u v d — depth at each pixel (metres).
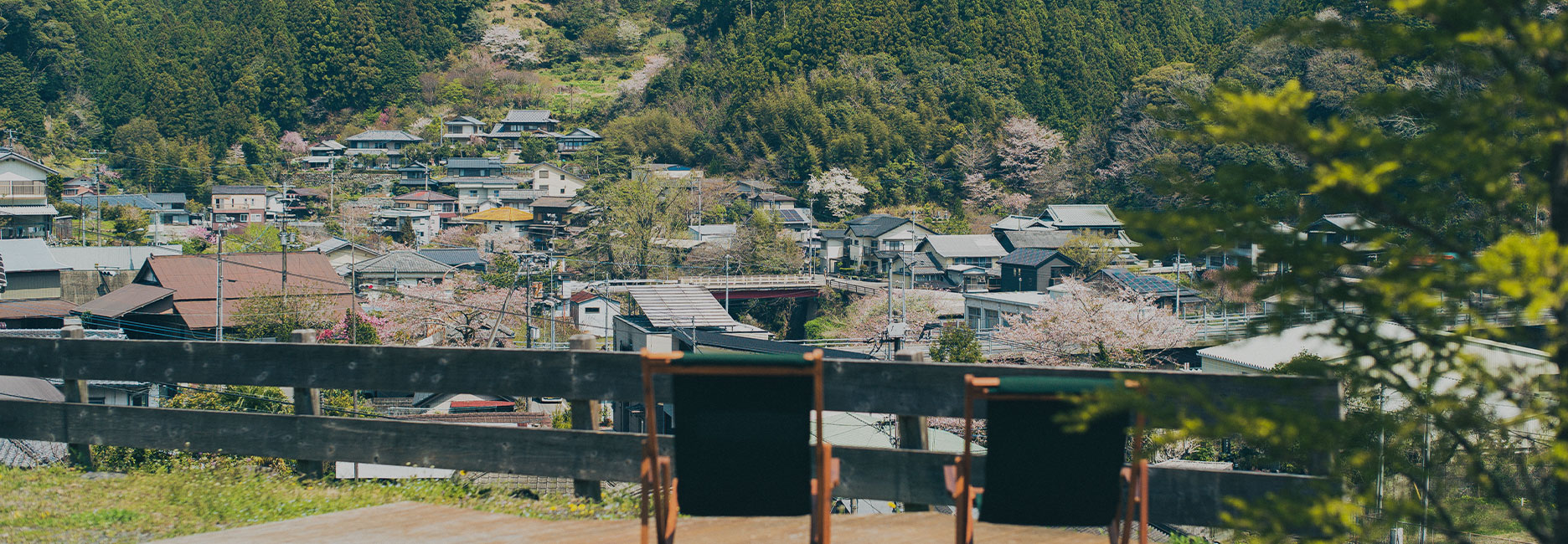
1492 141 2.12
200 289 23.66
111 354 4.07
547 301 33.16
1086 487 2.50
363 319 23.12
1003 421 2.46
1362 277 2.30
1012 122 65.94
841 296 41.47
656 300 21.31
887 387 3.33
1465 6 2.06
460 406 14.48
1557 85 2.04
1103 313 22.73
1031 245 46.78
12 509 3.51
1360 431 2.38
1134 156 55.75
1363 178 2.02
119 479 4.04
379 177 69.56
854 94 69.62
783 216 53.69
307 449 3.91
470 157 73.06
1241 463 7.11
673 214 46.53
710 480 2.52
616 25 104.75
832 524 3.22
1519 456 2.56
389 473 6.68
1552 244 1.78
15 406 4.21
